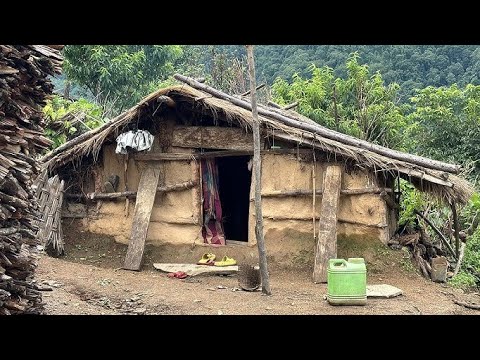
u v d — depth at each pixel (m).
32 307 6.38
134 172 11.71
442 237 11.94
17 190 5.83
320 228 9.98
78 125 14.19
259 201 8.61
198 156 11.17
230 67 19.47
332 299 8.00
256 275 9.06
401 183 12.19
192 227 11.21
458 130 17.58
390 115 16.72
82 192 12.15
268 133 10.46
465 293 9.48
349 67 17.81
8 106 5.99
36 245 6.66
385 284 9.45
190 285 9.31
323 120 16.38
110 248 11.69
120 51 19.73
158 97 10.76
